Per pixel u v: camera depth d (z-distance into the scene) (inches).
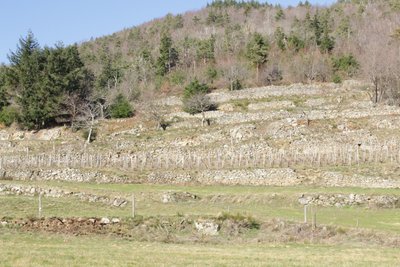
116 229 1379.2
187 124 3174.2
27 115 3299.7
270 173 2165.4
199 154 2477.9
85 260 962.7
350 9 7288.4
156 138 2851.9
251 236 1373.0
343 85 3912.4
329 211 1705.2
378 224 1472.7
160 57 5113.2
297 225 1416.1
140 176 2258.9
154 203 1827.0
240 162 2374.5
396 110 2999.5
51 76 3390.7
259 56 4564.5
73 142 2942.9
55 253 1018.1
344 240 1311.5
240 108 3469.5
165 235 1349.7
